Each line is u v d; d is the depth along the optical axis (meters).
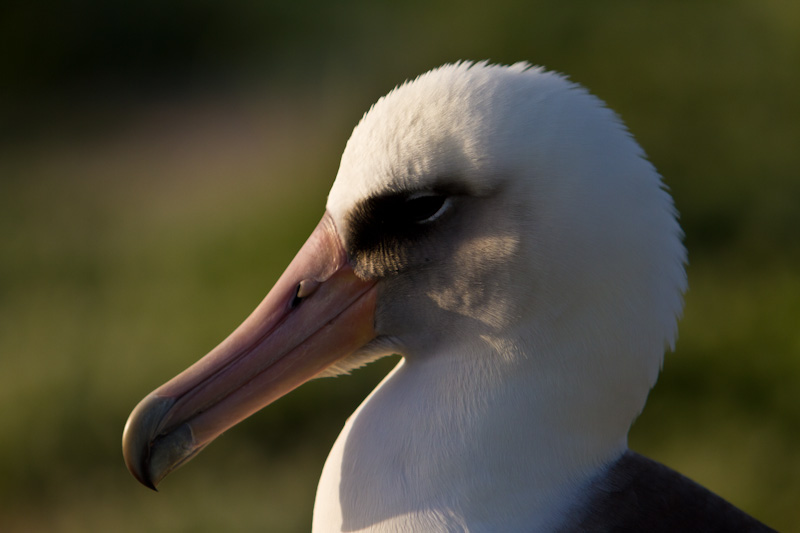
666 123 14.86
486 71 5.01
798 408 10.41
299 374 5.30
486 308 4.96
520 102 4.86
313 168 16.73
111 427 11.56
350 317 5.27
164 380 12.04
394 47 17.16
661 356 5.01
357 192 5.09
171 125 21.64
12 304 14.88
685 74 15.33
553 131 4.81
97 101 23.00
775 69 15.24
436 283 5.06
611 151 4.82
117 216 18.02
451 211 4.96
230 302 13.48
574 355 4.86
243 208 16.41
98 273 15.55
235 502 10.30
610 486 4.94
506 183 4.82
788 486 9.58
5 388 12.23
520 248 4.83
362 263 5.21
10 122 22.62
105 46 24.12
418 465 4.85
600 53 15.86
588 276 4.78
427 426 4.91
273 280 13.83
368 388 11.57
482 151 4.80
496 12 16.77
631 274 4.79
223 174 18.78
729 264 12.88
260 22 23.61
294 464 10.81
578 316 4.83
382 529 4.85
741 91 15.05
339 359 5.36
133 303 14.21
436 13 17.38
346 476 5.04
